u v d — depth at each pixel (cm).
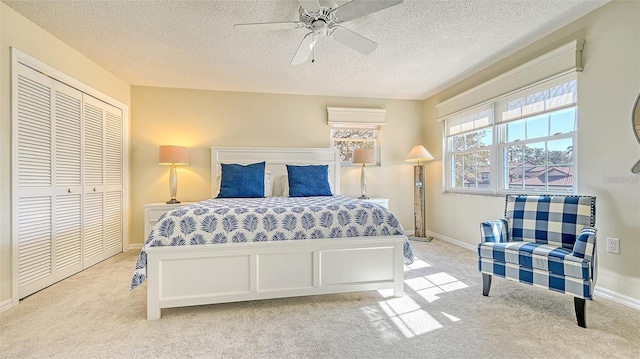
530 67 274
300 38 264
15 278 215
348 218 216
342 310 201
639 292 197
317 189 361
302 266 209
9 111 214
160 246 189
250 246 199
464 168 388
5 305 206
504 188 321
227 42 270
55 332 173
